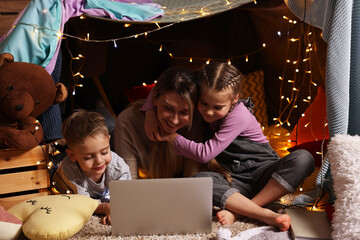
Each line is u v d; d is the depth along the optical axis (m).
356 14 1.38
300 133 1.91
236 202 1.34
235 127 1.42
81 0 1.70
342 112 1.38
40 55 1.55
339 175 1.21
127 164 1.61
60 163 1.54
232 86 1.36
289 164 1.35
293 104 2.14
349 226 1.14
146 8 1.86
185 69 1.44
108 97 2.48
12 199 1.43
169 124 1.42
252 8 2.13
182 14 1.89
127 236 1.26
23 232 1.21
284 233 1.24
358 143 1.24
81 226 1.24
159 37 2.40
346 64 1.37
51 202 1.28
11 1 2.38
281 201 1.50
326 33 1.43
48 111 1.60
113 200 1.23
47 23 1.55
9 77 1.42
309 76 2.12
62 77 1.95
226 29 2.40
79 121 1.36
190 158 1.49
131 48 2.48
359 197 1.15
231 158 1.49
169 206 1.25
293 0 1.58
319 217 1.32
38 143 1.46
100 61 2.17
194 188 1.24
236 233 1.27
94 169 1.39
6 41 1.54
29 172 1.45
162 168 1.57
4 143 1.41
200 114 1.54
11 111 1.40
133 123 1.60
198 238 1.25
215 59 2.32
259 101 2.21
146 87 2.18
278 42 2.25
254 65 2.44
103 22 2.13
